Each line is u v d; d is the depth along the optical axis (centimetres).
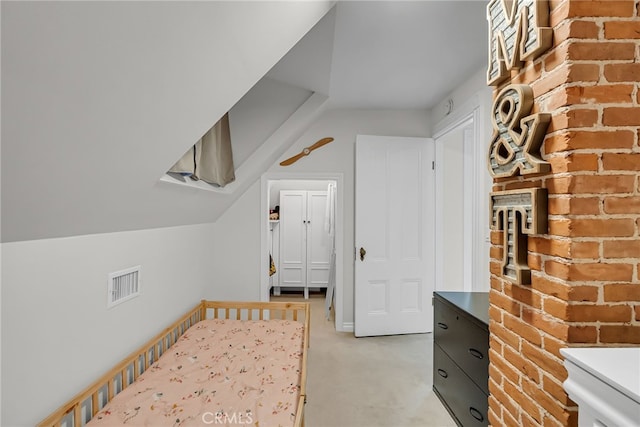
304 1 136
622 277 96
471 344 183
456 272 375
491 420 143
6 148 70
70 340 131
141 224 181
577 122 96
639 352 79
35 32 56
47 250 119
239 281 352
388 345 326
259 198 355
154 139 117
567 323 97
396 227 351
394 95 321
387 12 184
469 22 195
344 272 365
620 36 97
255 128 322
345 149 362
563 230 98
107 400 151
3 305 102
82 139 87
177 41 88
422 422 206
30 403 112
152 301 203
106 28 66
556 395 101
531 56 112
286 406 141
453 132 324
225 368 177
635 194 96
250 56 131
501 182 134
